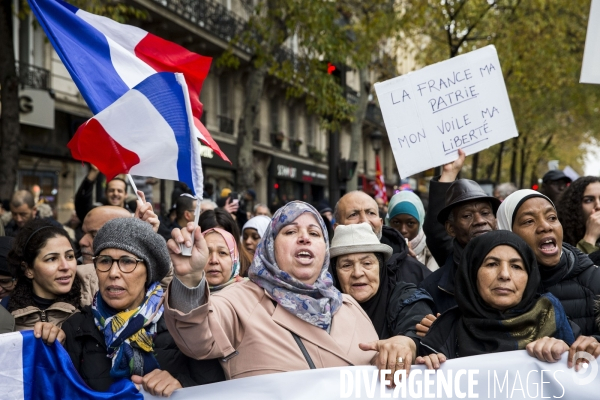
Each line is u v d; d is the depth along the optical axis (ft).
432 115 15.69
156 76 10.07
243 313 10.43
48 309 11.99
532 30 65.10
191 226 9.27
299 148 106.52
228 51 52.19
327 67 40.98
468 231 14.20
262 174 93.91
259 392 10.03
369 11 56.75
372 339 11.03
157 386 10.10
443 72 15.69
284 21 49.44
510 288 10.46
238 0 79.77
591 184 17.57
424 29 67.46
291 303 10.43
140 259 10.63
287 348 10.26
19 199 25.62
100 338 10.53
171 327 9.45
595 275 12.30
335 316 10.87
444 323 11.13
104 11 37.37
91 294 13.74
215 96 78.69
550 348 10.11
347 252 12.51
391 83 15.71
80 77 12.27
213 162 76.23
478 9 58.39
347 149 121.39
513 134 15.66
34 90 50.67
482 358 10.30
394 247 15.58
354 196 15.49
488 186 76.69
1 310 11.36
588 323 12.05
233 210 27.78
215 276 13.15
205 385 10.11
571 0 68.49
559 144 138.51
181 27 63.67
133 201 28.37
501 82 15.67
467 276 10.81
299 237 10.66
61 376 10.16
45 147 54.90
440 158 15.70
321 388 10.10
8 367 10.02
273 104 97.50
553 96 92.32
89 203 23.61
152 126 10.07
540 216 12.64
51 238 12.09
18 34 51.47
